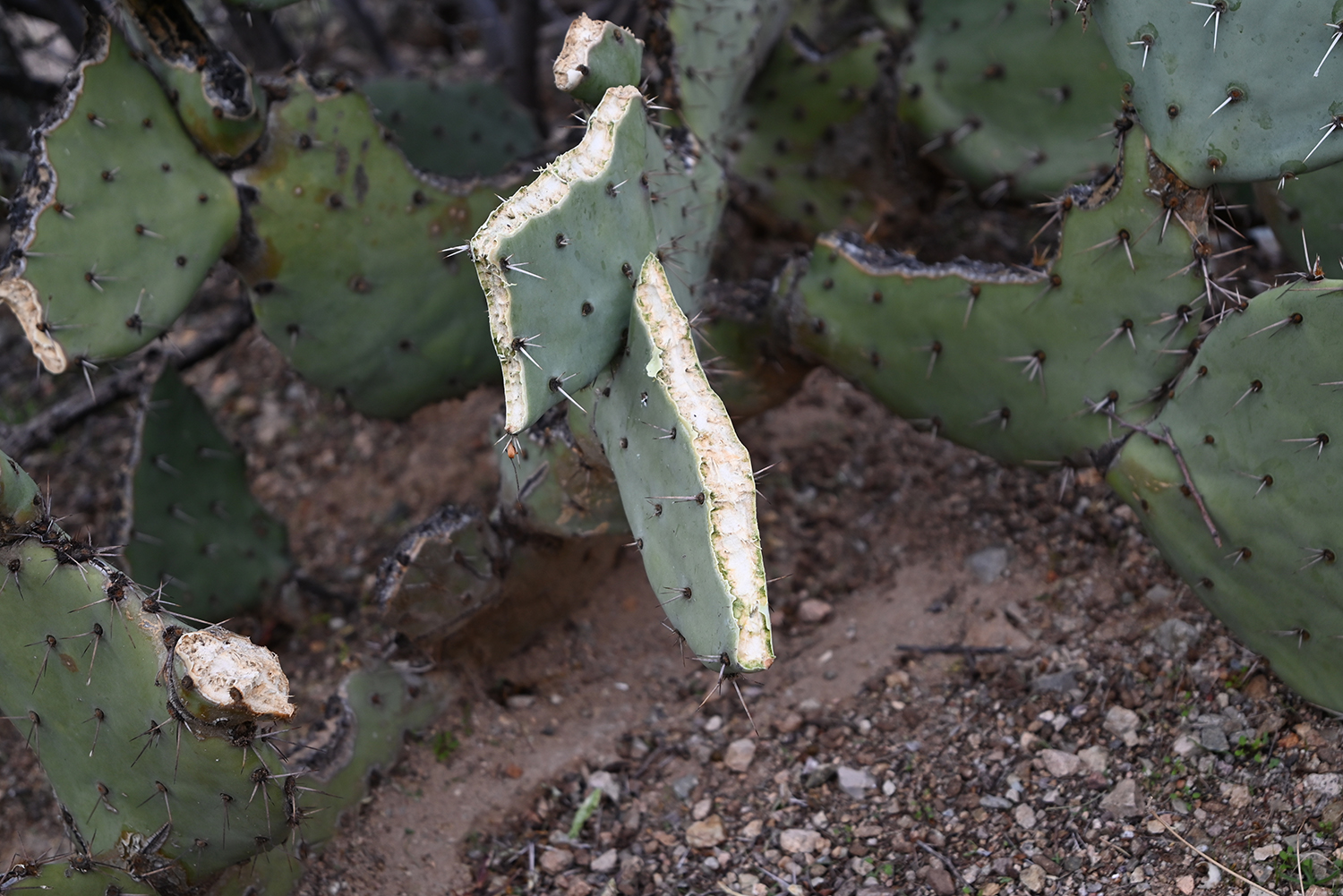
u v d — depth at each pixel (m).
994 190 3.57
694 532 1.85
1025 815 2.51
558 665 3.19
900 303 2.75
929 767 2.70
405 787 2.86
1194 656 2.71
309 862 2.64
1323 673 2.35
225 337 4.01
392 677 2.94
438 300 3.08
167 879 2.33
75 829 2.40
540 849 2.72
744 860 2.59
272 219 2.79
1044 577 3.10
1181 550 2.49
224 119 2.65
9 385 4.60
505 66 4.79
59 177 2.40
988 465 3.51
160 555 3.16
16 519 2.13
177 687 2.01
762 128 3.72
